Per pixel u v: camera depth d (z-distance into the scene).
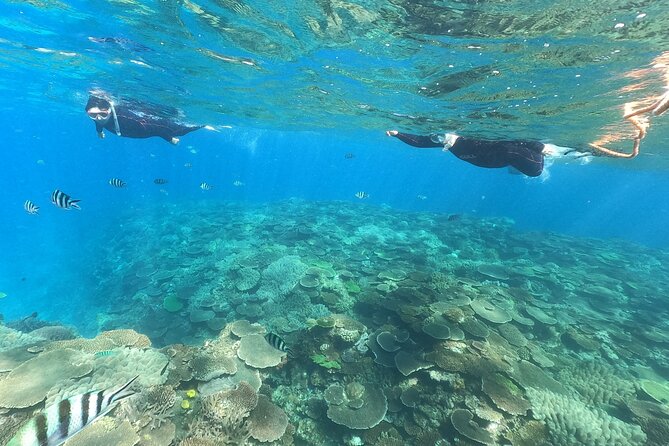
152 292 3.99
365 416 1.92
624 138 4.66
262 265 4.06
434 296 2.97
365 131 8.17
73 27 2.91
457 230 6.00
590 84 2.69
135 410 1.62
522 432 1.79
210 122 8.47
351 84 3.67
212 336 3.07
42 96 7.09
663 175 10.94
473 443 1.73
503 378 2.05
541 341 2.79
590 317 3.20
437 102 3.55
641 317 3.32
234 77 4.02
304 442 1.87
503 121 3.92
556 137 4.58
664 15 1.72
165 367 1.91
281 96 4.83
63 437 0.68
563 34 2.00
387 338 2.38
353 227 6.04
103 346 1.99
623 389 2.18
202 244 5.10
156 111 5.95
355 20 2.24
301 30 2.56
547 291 3.72
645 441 1.75
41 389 1.60
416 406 1.95
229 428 1.67
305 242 4.89
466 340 2.34
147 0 2.38
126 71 3.97
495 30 2.05
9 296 5.39
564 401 1.96
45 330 2.57
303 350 2.36
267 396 2.04
